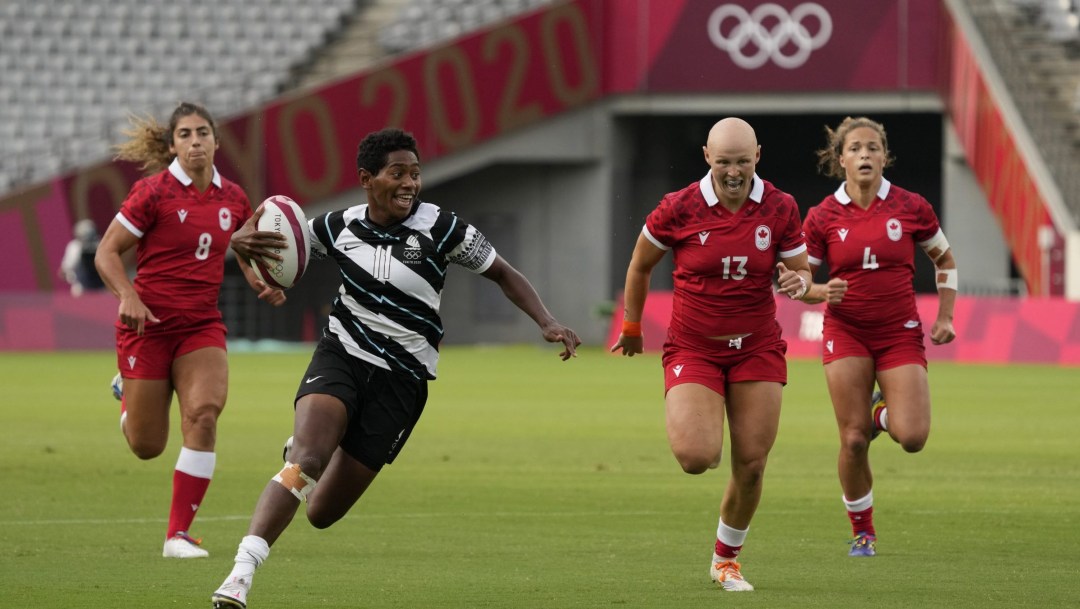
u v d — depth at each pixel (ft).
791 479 146.92
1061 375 287.48
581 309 421.18
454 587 90.48
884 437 189.16
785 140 445.37
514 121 402.72
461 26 429.38
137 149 108.88
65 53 449.48
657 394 253.65
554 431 193.47
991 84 366.84
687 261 90.07
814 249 112.16
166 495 133.59
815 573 96.22
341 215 84.53
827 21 397.60
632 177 436.76
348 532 113.70
